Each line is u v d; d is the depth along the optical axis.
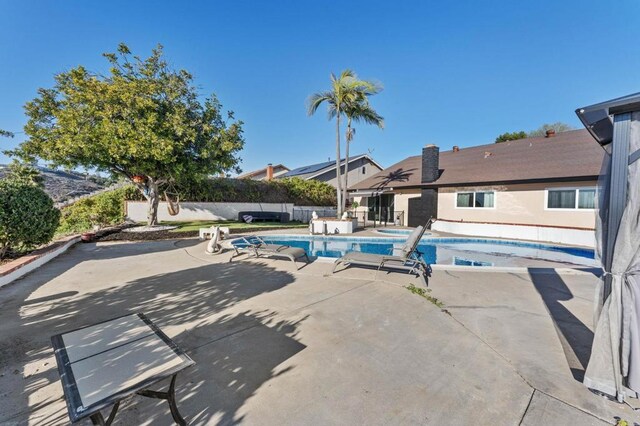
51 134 12.30
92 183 24.22
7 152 12.20
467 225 15.44
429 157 18.16
